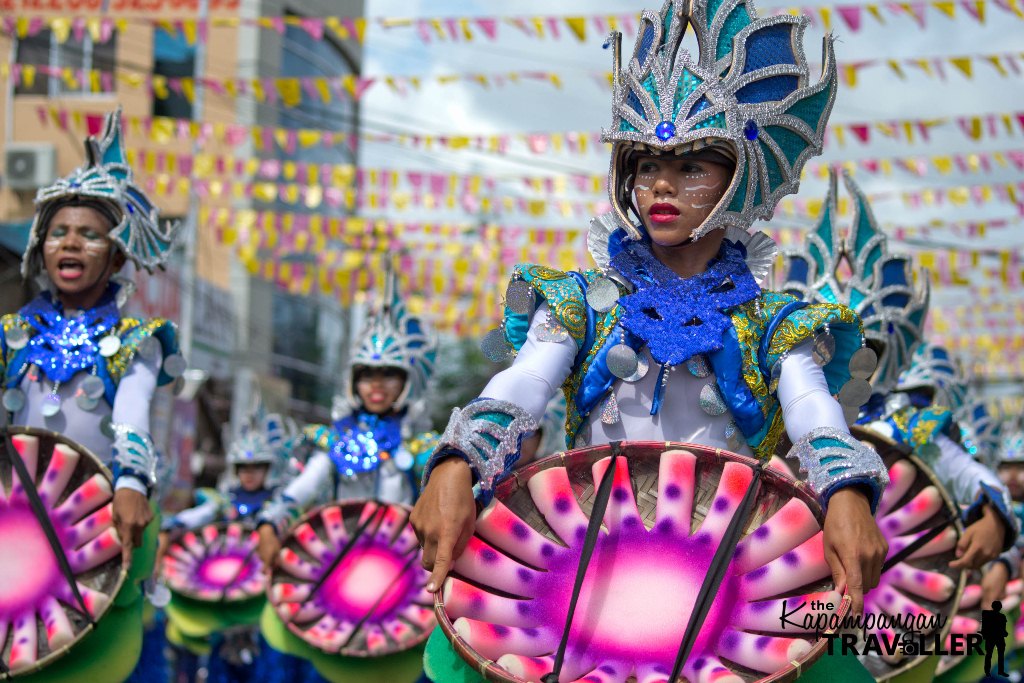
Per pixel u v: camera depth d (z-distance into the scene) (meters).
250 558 8.98
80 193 4.40
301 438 7.01
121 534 3.87
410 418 7.11
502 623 2.52
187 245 19.47
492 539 2.59
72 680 3.84
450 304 15.58
